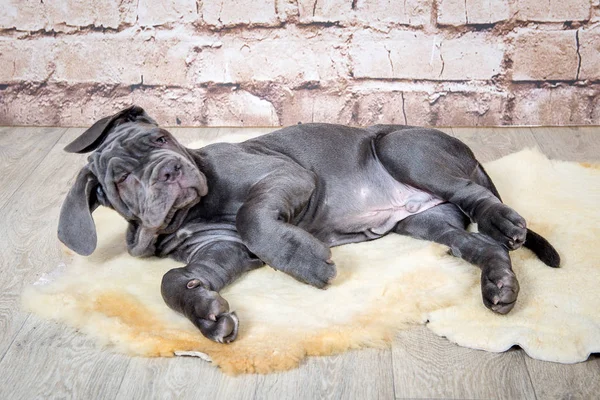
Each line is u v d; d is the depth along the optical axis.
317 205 0.92
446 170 0.90
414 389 0.70
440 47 1.25
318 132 0.95
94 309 0.83
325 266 0.80
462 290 0.81
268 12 1.26
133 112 0.91
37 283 0.90
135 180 0.84
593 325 0.74
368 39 1.26
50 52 1.33
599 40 1.22
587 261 0.85
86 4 1.29
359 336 0.75
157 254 0.93
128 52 1.31
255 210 0.82
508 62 1.25
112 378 0.74
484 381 0.70
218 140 1.25
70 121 1.37
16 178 1.18
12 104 1.37
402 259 0.87
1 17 1.32
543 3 1.21
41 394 0.72
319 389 0.70
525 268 0.84
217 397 0.70
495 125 1.29
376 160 0.94
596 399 0.67
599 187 1.03
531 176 1.06
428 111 1.29
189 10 1.27
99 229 1.01
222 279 0.84
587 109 1.27
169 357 0.76
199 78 1.31
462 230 0.88
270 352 0.74
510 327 0.75
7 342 0.80
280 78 1.29
